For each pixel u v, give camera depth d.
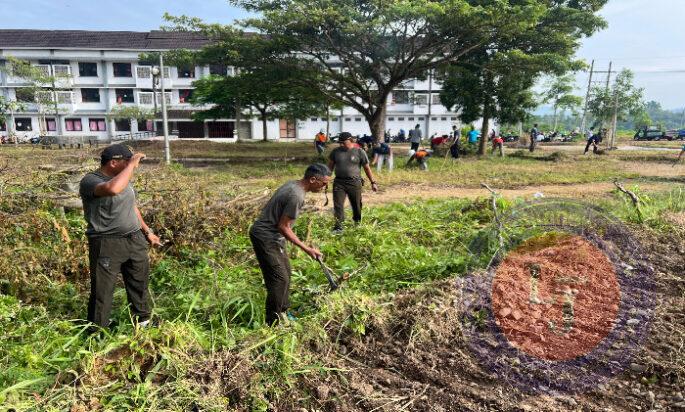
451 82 22.06
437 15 15.55
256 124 47.12
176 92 43.78
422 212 8.12
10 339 3.54
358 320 3.62
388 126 49.84
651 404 2.88
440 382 3.11
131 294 4.00
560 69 17.38
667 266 4.86
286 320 3.64
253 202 7.22
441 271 4.82
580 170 16.02
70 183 7.39
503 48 19.91
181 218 5.90
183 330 3.34
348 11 16.09
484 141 23.03
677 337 3.54
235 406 2.83
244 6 18.39
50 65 41.22
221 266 5.36
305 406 2.88
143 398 2.73
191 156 22.42
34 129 42.28
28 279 4.64
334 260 5.60
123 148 3.70
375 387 3.06
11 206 6.45
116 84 42.72
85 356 3.10
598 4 19.89
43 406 2.65
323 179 3.93
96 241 3.67
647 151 26.02
